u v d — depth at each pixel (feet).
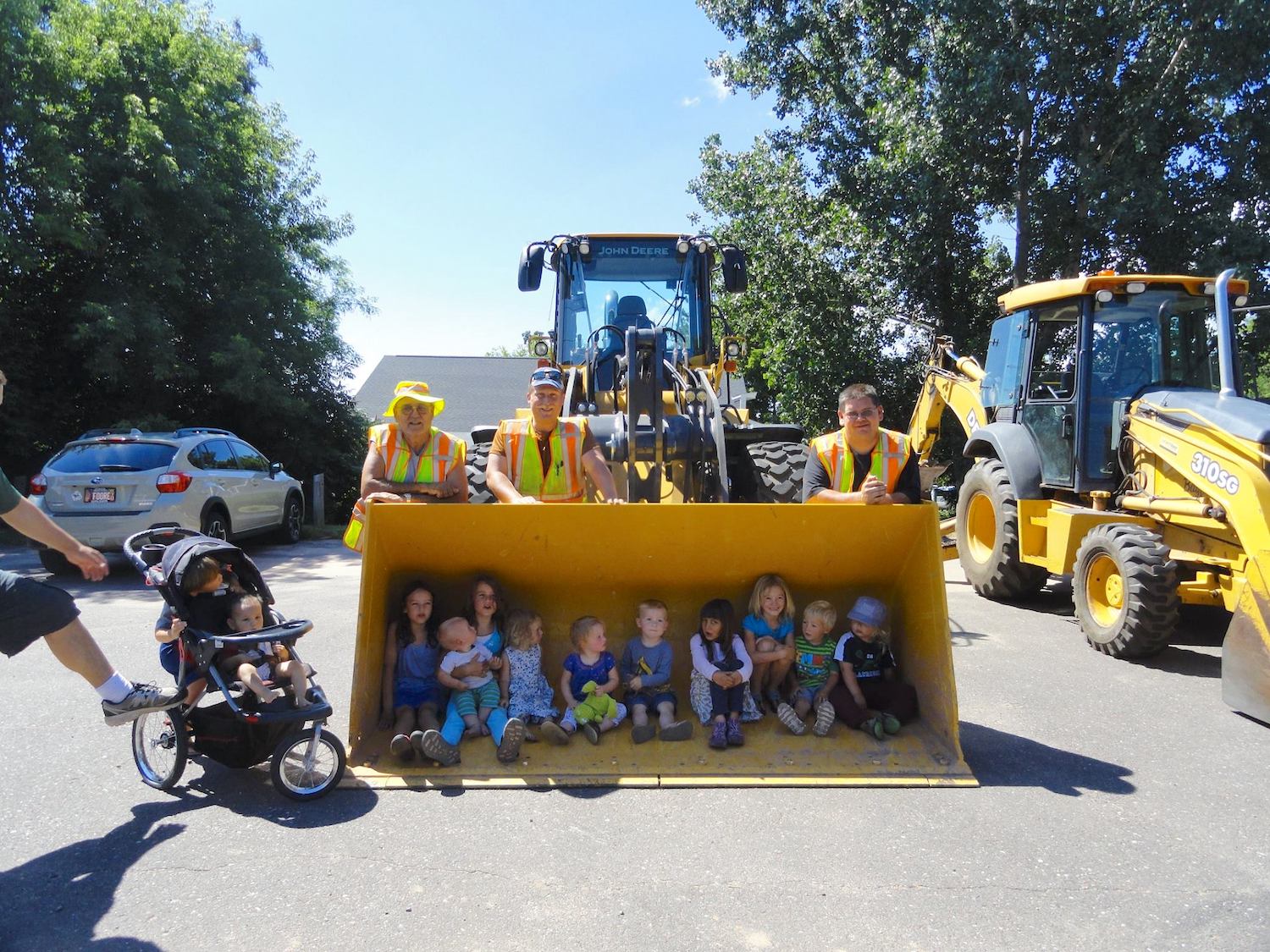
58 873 9.66
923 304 57.82
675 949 8.33
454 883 9.52
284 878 9.61
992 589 25.89
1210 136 47.21
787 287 57.77
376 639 13.51
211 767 12.78
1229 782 12.44
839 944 8.43
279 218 56.29
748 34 60.34
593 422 17.90
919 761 12.80
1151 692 16.88
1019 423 25.03
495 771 12.38
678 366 19.58
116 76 46.14
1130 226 47.80
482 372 139.03
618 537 13.88
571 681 14.05
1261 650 15.34
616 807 11.46
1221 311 19.57
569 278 23.09
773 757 12.92
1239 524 17.02
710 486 17.46
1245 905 9.13
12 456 46.06
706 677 13.62
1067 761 13.21
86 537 28.86
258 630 12.19
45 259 45.68
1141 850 10.35
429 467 15.16
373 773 12.28
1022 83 48.08
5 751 13.24
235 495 33.86
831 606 14.71
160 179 44.96
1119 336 22.39
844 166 58.08
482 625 13.96
